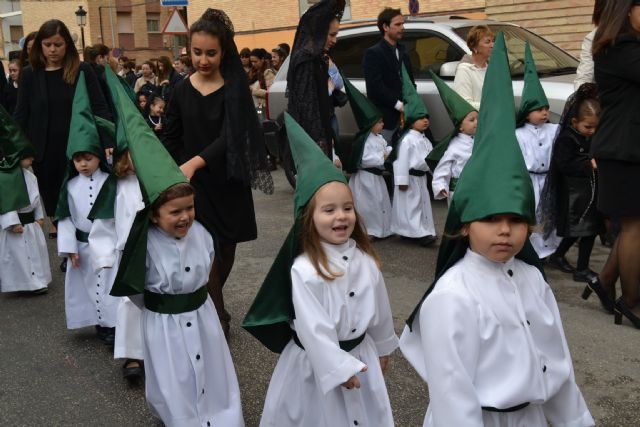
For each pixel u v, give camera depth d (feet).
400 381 13.05
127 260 10.28
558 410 8.15
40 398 13.01
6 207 18.01
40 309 17.85
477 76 22.29
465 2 43.83
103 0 116.98
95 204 14.34
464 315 7.50
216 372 11.02
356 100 21.76
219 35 13.69
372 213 22.31
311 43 18.66
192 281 10.71
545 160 18.35
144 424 11.99
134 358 12.83
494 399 7.48
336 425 9.04
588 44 19.40
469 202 7.70
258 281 19.07
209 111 14.02
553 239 18.47
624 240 14.74
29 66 19.86
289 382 9.45
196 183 13.94
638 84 13.64
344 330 9.12
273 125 30.99
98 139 15.25
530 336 7.67
